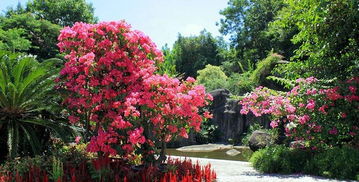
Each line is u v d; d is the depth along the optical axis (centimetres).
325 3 1025
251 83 2406
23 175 581
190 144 1973
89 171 591
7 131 830
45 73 803
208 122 2242
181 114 636
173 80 658
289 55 2755
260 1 3741
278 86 2241
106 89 672
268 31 3256
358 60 1042
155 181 516
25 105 816
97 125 711
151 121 662
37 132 882
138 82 695
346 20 1005
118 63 684
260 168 827
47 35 2962
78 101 686
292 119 873
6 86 805
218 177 705
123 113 666
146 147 659
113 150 610
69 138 904
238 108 2212
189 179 545
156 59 758
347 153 769
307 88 905
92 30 712
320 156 803
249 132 2095
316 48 1142
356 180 700
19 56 939
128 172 571
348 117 873
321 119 877
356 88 873
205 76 3200
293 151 852
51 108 791
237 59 3981
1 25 2828
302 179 706
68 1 3616
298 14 1139
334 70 1057
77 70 697
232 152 1573
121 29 716
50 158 673
